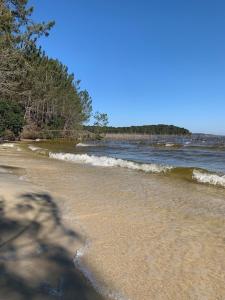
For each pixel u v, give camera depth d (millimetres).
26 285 5375
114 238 7680
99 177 16594
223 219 9469
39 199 10711
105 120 85188
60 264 6176
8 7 34750
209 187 14672
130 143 63344
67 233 7824
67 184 14172
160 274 5949
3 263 6102
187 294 5309
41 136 69188
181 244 7418
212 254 6898
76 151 37906
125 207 10531
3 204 9758
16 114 57625
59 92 79375
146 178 16750
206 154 35812
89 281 5602
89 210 9977
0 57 34125
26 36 36500
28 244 7035
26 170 18000
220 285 5613
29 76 45562
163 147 50031
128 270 6066
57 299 5020
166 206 10898
